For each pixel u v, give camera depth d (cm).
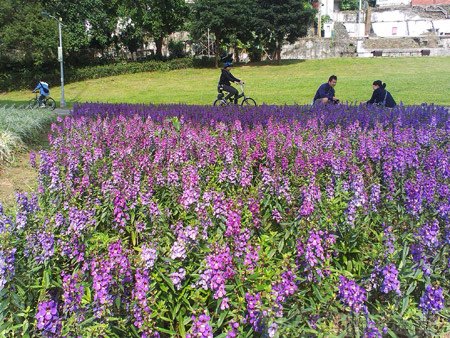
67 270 440
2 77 4072
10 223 477
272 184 588
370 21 6353
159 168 713
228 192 649
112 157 845
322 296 396
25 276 402
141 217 531
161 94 3114
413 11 6250
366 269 446
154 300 375
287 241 483
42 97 2439
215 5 4103
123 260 384
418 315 388
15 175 1023
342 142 855
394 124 999
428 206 546
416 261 426
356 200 528
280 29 4144
